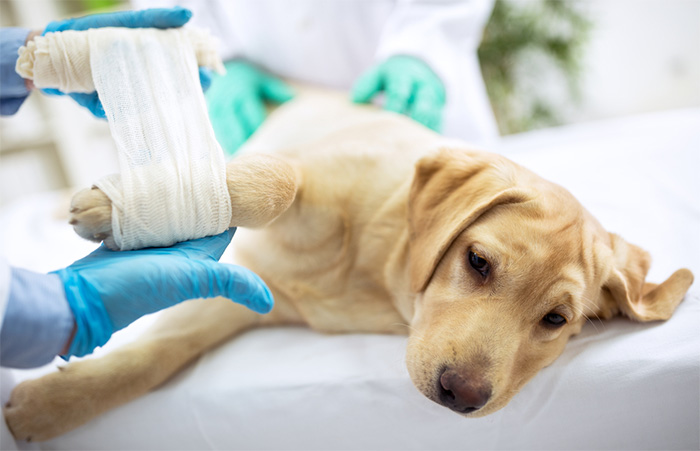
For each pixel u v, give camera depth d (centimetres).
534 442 127
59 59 110
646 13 399
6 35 125
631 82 423
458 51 267
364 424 124
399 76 231
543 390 124
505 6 387
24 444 115
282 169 125
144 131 102
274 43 268
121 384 121
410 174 156
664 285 141
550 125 420
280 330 150
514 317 123
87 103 125
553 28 405
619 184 207
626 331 133
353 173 156
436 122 223
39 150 384
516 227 126
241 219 110
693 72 404
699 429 126
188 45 121
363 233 152
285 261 150
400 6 262
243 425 124
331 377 124
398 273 147
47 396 116
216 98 243
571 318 126
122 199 92
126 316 93
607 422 125
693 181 202
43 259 186
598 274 129
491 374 116
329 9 255
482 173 136
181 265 94
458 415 122
